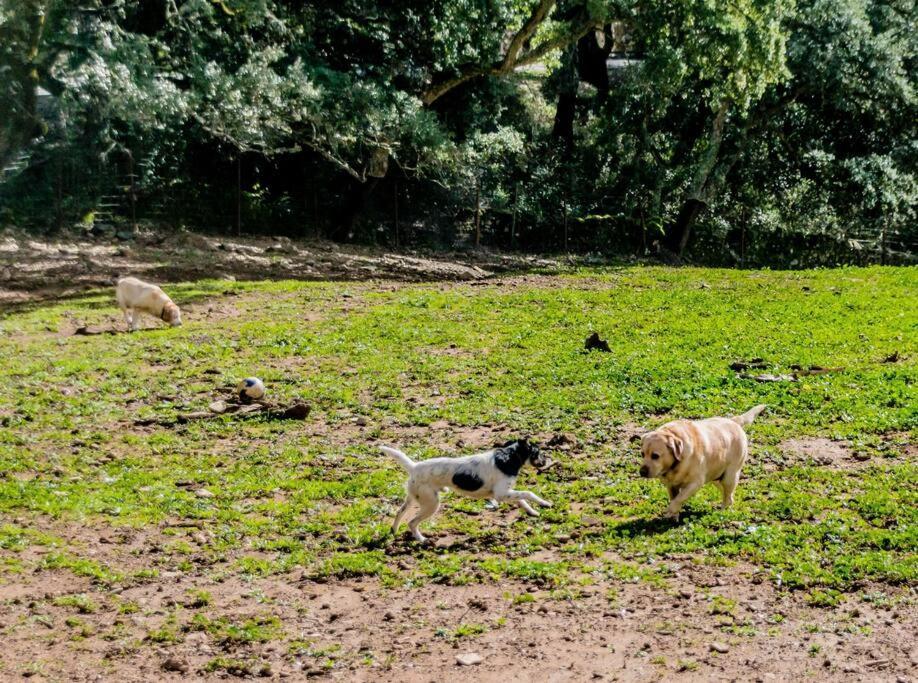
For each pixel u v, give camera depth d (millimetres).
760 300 27828
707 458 11727
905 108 44406
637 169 47188
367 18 40656
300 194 43281
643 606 9766
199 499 12922
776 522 11844
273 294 28312
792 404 16859
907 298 27562
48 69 35188
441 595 10203
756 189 49188
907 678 8258
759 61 37781
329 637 9375
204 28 38344
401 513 11578
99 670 8766
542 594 10133
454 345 22141
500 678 8531
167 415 16719
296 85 36688
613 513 12375
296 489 13453
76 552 11227
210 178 41312
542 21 41031
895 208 47000
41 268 29891
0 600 10008
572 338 22797
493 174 46219
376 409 17359
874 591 9930
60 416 16547
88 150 36750
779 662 8617
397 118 38406
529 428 16000
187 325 23797
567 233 44812
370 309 26344
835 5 42125
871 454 14336
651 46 41000
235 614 9828
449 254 40719
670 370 19359
